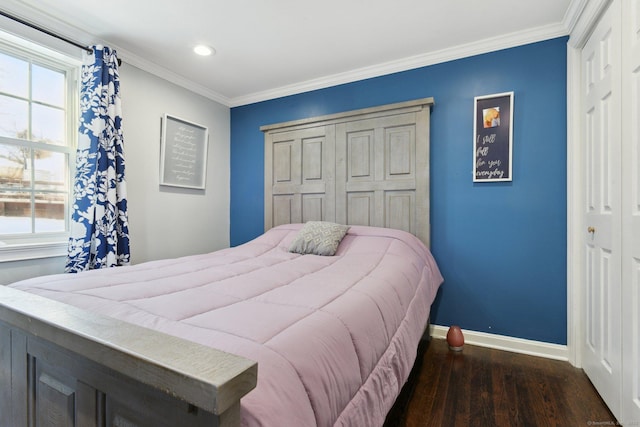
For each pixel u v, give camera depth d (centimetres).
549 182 209
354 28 208
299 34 215
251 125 329
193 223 299
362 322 102
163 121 268
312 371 72
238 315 92
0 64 188
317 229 232
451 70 237
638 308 125
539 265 211
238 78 285
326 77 281
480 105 227
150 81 258
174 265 171
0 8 171
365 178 260
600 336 161
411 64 248
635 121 128
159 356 55
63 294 109
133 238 247
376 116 255
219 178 328
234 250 234
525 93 215
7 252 180
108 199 214
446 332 236
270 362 67
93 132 206
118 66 223
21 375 88
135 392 61
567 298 202
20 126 196
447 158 238
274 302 108
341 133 269
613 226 146
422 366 194
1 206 189
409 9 188
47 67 208
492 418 144
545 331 210
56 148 211
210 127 317
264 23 202
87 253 203
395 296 138
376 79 265
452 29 209
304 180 287
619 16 140
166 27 206
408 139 244
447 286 238
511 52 219
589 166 177
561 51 206
